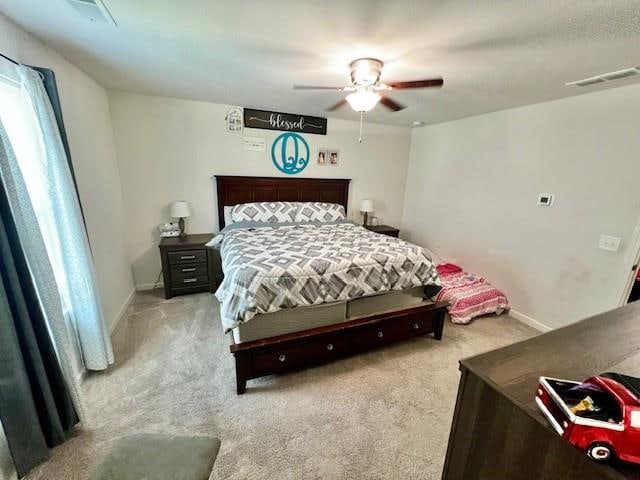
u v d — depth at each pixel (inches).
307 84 103.9
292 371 85.4
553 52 69.2
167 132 131.1
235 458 58.7
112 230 112.0
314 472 56.7
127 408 69.9
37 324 55.2
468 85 95.8
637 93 86.3
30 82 60.3
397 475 56.7
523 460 32.4
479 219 141.4
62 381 59.5
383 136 177.0
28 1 53.7
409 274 98.0
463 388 39.8
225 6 54.9
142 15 58.8
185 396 74.2
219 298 83.0
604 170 94.9
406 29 61.4
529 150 117.0
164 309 120.0
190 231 144.9
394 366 89.4
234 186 146.2
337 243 109.2
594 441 25.5
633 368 39.3
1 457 51.5
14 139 62.3
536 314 117.6
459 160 150.9
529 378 36.5
